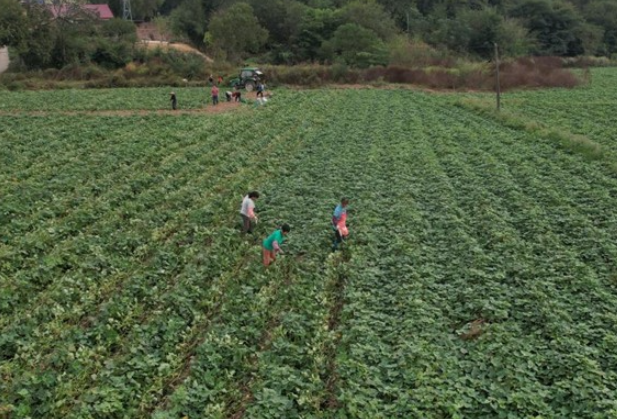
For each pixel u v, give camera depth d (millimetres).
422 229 19656
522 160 29406
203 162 29125
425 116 44375
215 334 13219
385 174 27109
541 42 111000
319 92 60125
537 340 12883
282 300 15148
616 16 124188
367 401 10797
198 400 11070
